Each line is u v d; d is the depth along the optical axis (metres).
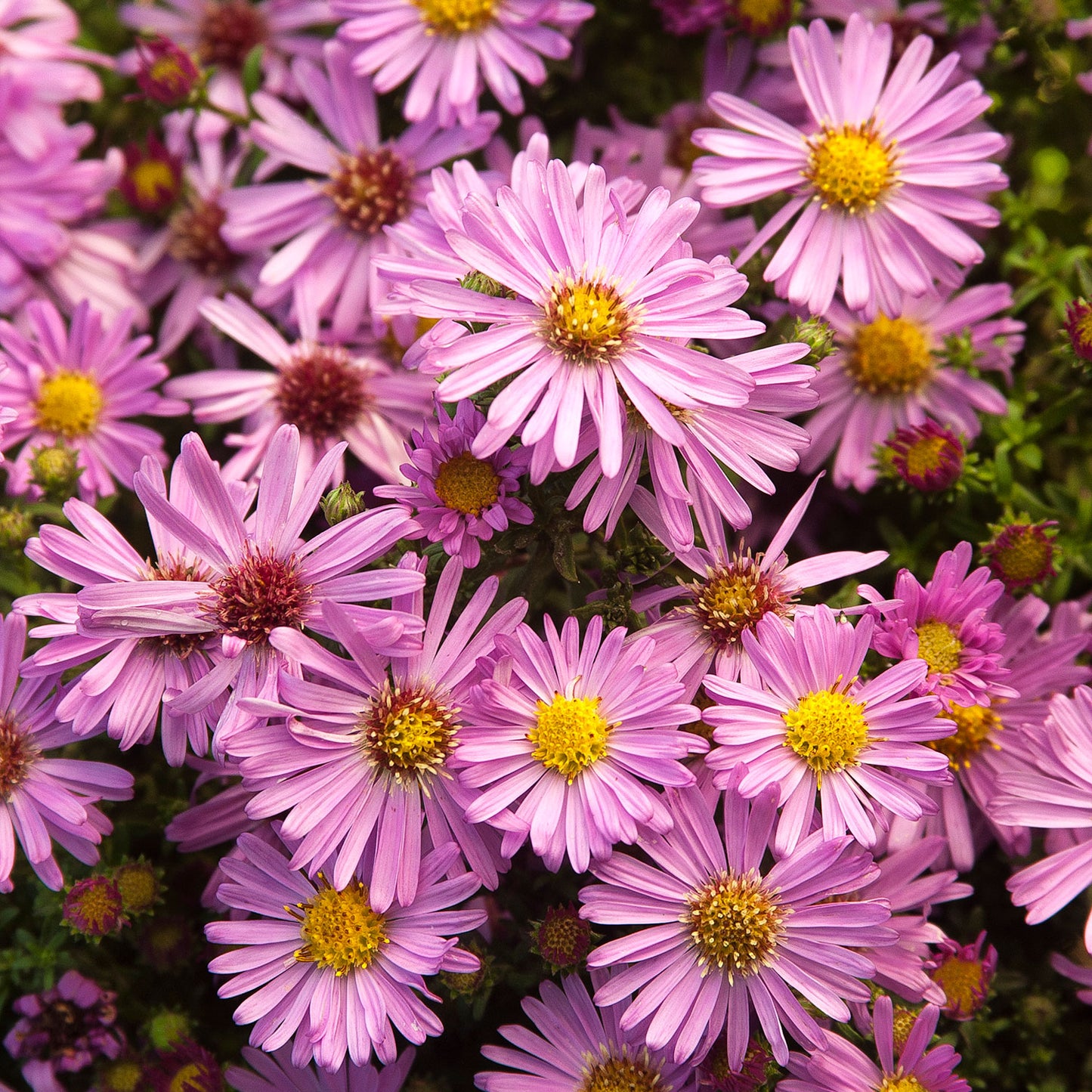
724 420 0.40
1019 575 0.42
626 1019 0.39
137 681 0.40
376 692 0.39
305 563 0.39
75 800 0.40
